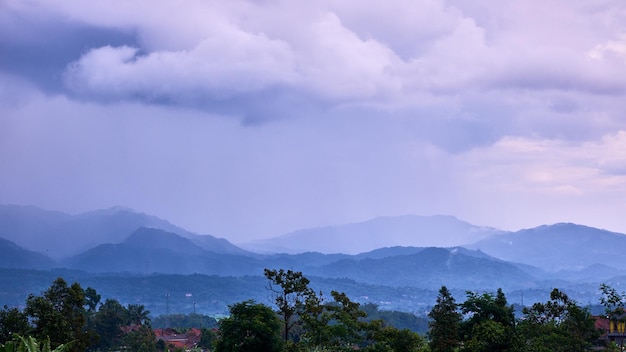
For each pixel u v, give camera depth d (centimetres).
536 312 8950
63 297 8850
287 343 7444
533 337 8662
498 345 7662
